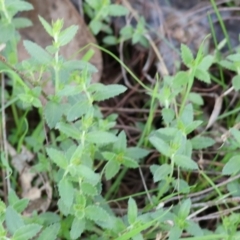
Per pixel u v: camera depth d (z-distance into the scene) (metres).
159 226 0.60
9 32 0.64
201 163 0.67
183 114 0.62
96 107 0.65
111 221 0.58
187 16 0.78
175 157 0.59
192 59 0.64
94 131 0.58
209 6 0.78
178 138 0.58
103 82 0.77
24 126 0.71
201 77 0.64
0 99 0.71
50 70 0.63
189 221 0.58
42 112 0.67
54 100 0.61
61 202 0.58
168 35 0.77
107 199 0.67
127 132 0.73
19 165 0.69
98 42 0.78
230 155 0.67
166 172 0.60
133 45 0.77
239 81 0.65
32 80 0.63
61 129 0.57
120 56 0.76
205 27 0.77
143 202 0.69
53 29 0.60
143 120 0.74
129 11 0.77
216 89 0.75
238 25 0.77
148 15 0.78
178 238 0.57
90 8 0.76
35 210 0.62
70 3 0.74
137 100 0.76
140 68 0.77
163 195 0.66
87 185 0.57
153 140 0.59
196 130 0.71
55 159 0.56
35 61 0.63
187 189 0.61
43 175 0.68
